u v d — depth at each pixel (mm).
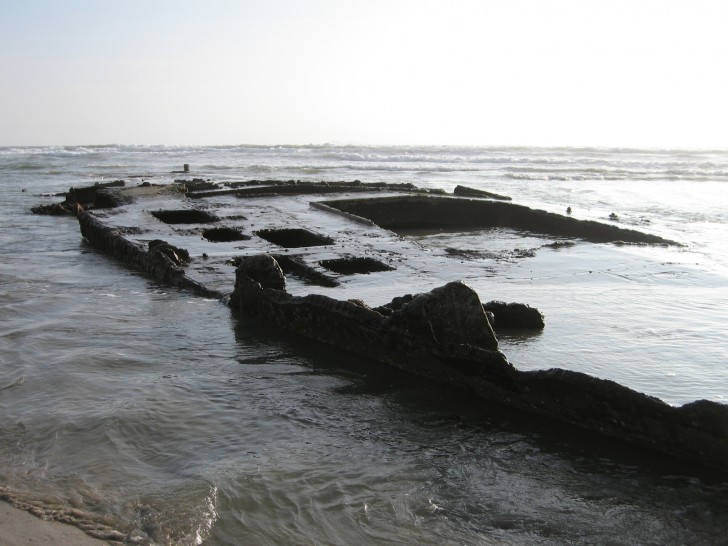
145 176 33062
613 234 15766
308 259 11711
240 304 9008
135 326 8539
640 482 4793
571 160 62094
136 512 4320
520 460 5121
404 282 10570
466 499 4590
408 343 6746
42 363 7105
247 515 4352
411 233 17125
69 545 3934
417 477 4855
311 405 6105
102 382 6594
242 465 4973
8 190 29422
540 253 13648
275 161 57406
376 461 5086
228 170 42625
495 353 5992
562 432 5547
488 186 32438
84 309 9336
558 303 9789
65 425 5578
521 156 71812
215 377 6789
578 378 5402
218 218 15719
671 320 8977
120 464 4977
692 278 11484
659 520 4363
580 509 4488
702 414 4742
